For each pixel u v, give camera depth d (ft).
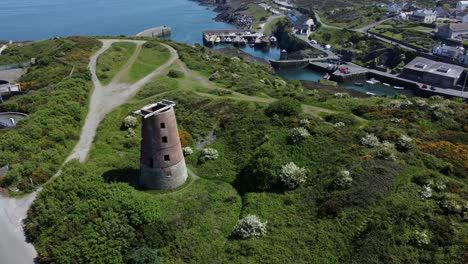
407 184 161.27
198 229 158.81
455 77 462.19
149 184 182.70
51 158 212.23
